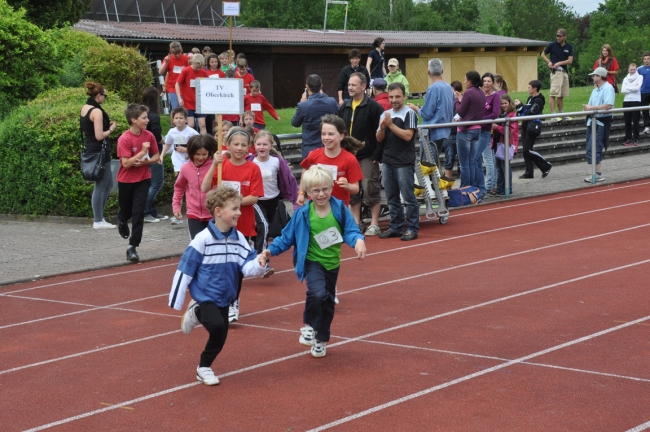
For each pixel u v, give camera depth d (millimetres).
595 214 13508
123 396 6004
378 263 10469
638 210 13719
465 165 14633
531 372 6133
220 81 7973
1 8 18969
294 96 34625
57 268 10602
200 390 6070
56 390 6195
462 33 49875
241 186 8406
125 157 10695
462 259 10477
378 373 6273
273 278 9898
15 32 18812
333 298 6816
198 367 6258
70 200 14375
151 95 13938
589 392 5672
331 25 84875
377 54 18516
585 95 29125
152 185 13984
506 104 15391
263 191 8609
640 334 6988
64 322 8188
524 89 45594
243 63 16688
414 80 40125
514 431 5055
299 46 33469
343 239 6754
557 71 22750
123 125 14828
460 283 9148
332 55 35594
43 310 8688
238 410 5629
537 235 11906
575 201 14984
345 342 7141
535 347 6738
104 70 20031
